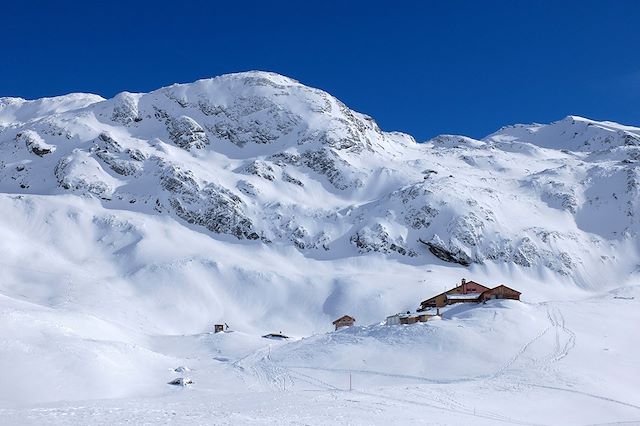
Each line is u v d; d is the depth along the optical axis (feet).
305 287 482.28
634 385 211.61
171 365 248.52
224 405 151.33
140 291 453.99
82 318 321.32
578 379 209.05
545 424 162.30
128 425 106.52
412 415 148.36
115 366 218.18
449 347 245.65
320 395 175.63
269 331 421.59
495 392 194.08
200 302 454.40
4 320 232.53
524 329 262.26
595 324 285.23
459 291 370.53
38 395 176.76
